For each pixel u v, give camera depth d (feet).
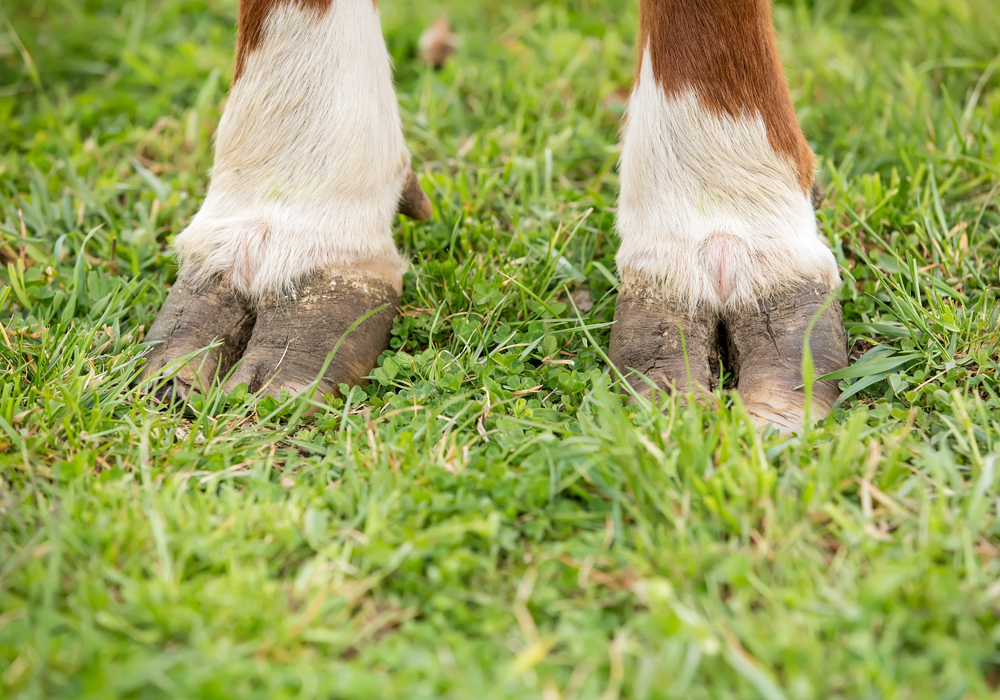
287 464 3.57
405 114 4.62
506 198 4.34
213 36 5.01
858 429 3.47
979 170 4.28
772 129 3.73
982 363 3.71
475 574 3.34
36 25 5.14
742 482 3.41
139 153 4.52
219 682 3.12
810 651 3.16
